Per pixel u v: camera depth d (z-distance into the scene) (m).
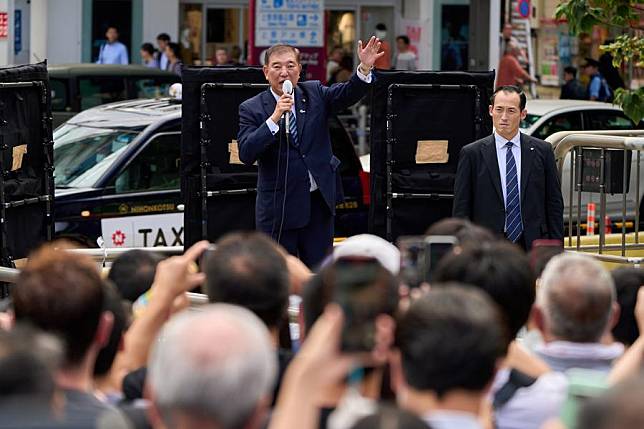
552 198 21.19
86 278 9.27
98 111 30.19
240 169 25.08
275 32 36.75
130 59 59.22
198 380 6.98
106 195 27.36
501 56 56.62
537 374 10.05
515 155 21.17
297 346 11.80
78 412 8.67
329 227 22.06
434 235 12.59
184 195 24.98
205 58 62.16
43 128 24.56
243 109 21.50
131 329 10.63
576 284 10.19
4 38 51.59
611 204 28.17
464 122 25.11
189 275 10.68
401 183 24.97
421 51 59.56
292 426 7.19
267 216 21.67
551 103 37.66
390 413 7.01
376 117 24.84
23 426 7.50
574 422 6.91
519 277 10.40
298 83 21.80
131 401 10.06
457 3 59.16
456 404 7.91
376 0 61.62
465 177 21.25
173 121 28.64
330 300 9.37
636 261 21.53
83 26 57.78
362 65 21.45
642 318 10.81
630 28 28.16
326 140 21.80
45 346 7.80
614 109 37.41
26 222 24.27
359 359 8.16
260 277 10.14
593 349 10.26
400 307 8.91
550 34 59.38
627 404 6.32
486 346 7.86
